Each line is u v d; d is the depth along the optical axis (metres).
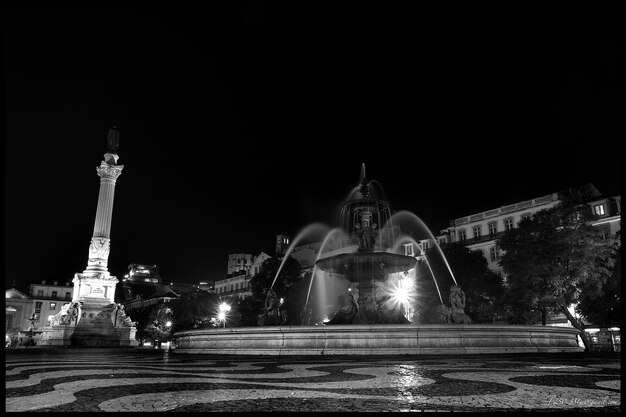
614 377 7.16
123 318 44.16
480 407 4.36
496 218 51.78
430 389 5.71
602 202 41.81
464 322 16.44
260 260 82.69
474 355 13.50
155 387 6.02
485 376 7.32
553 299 27.80
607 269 29.52
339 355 13.48
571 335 17.00
